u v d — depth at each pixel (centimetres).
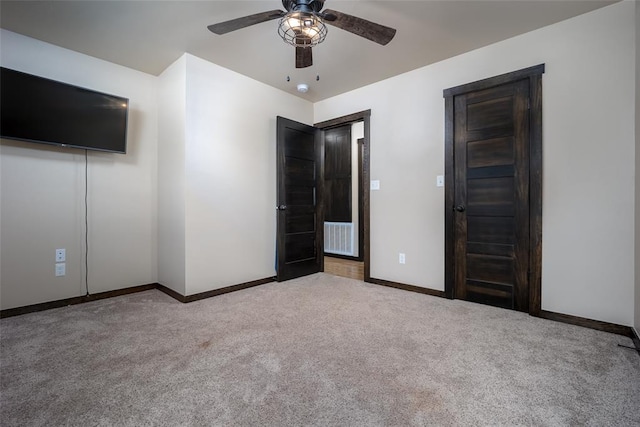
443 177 283
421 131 298
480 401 131
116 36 239
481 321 223
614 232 205
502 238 252
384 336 197
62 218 257
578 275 218
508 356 171
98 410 125
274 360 166
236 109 308
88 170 271
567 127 221
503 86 250
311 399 132
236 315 236
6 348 178
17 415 121
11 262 233
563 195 223
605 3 202
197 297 276
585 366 159
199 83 277
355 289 313
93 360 165
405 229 310
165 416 121
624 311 201
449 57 276
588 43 212
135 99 299
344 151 520
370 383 145
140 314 238
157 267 314
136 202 302
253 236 326
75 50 260
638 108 190
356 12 210
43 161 247
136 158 302
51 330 205
